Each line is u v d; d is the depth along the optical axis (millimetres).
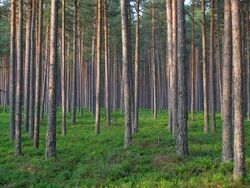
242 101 12180
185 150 16031
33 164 16344
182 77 15938
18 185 13188
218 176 12109
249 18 32312
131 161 15469
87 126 31750
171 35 24359
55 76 17453
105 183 12617
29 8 26688
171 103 25219
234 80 12273
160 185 11617
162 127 30031
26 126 28141
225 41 14750
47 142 17484
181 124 16031
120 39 45156
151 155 16766
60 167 15727
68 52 45125
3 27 42406
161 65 59906
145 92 60281
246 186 11367
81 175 14070
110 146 20969
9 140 24281
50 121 17453
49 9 29219
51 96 17406
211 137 23344
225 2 14828
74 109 32938
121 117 39688
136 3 28484
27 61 26734
